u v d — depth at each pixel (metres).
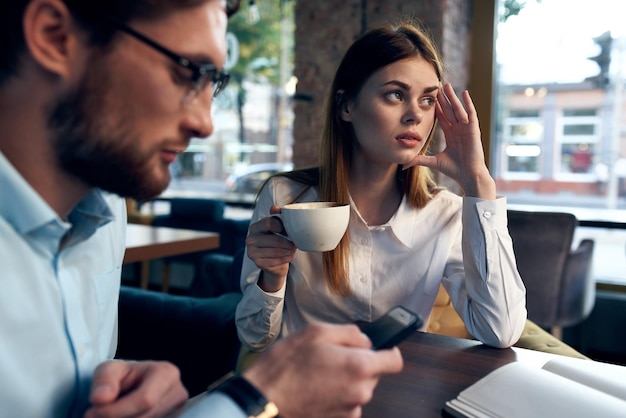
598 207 3.13
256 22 3.95
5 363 0.50
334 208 0.87
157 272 4.20
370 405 0.71
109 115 0.48
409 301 1.25
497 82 3.14
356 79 1.13
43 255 0.55
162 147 0.52
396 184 1.27
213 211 3.47
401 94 1.08
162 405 0.56
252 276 1.18
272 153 4.09
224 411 0.48
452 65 2.97
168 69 0.50
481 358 0.88
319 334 0.54
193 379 1.44
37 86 0.48
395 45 1.07
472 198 1.10
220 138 4.31
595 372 0.78
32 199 0.50
